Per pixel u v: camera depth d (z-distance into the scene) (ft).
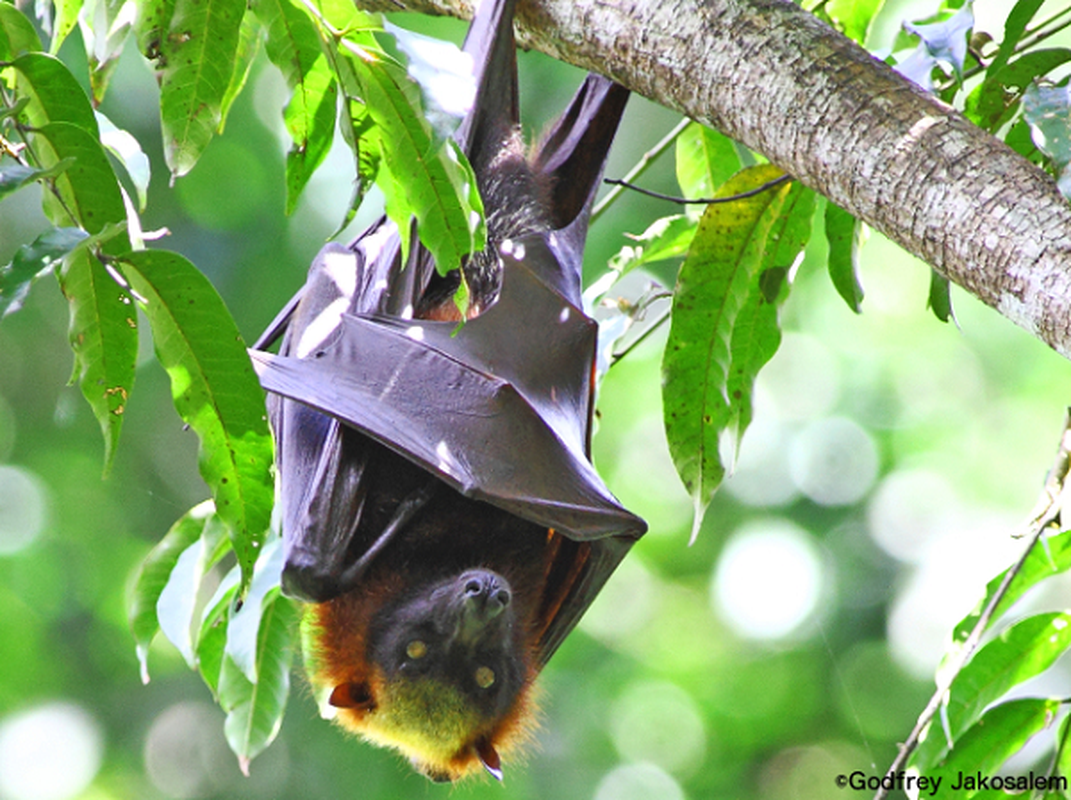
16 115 20.24
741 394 29.68
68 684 67.31
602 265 61.72
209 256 64.13
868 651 65.10
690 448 29.73
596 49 23.54
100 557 68.80
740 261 28.55
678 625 69.15
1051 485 25.82
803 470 67.67
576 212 31.91
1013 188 18.92
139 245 20.68
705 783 65.62
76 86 21.22
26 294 17.70
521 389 29.60
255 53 27.12
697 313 28.91
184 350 20.45
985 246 18.81
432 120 19.40
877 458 66.64
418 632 33.78
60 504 69.00
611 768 64.44
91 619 68.49
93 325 20.66
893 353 66.54
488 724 35.14
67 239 18.12
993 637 26.45
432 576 34.78
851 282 29.68
